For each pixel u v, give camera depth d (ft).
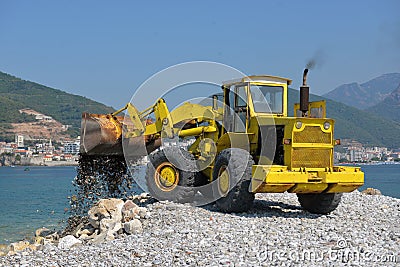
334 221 35.58
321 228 32.27
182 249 27.66
